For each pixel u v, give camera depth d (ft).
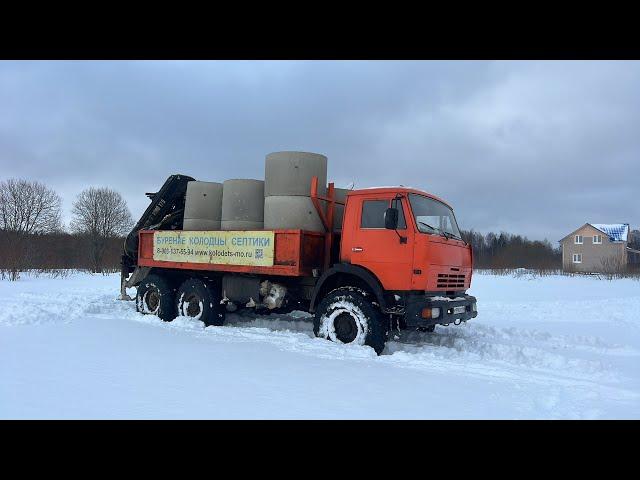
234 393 15.62
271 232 27.22
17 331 26.78
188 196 33.81
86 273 97.71
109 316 33.78
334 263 27.27
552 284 81.46
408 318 23.09
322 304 24.94
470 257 28.48
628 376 20.63
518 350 24.62
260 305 28.73
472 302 26.81
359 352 22.02
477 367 20.54
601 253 187.73
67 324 29.53
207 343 23.81
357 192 25.22
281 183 27.40
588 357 25.36
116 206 169.07
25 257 92.79
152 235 34.99
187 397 15.12
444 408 14.88
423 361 21.20
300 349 22.49
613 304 49.83
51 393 15.25
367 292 24.71
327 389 16.35
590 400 16.66
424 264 23.08
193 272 33.01
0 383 16.24
